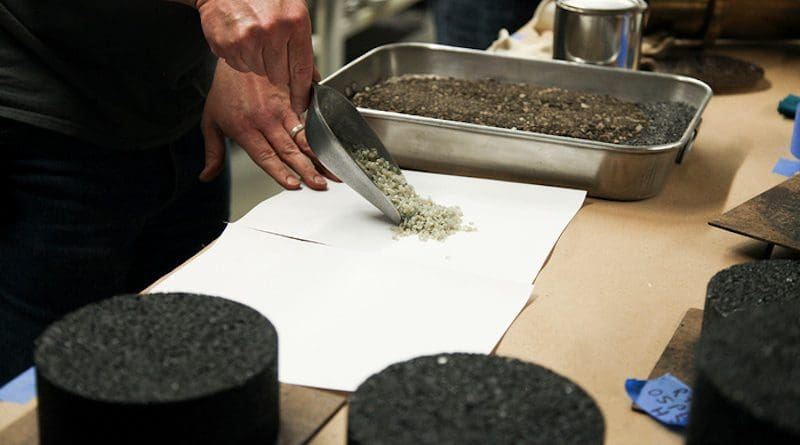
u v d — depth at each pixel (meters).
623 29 1.60
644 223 1.27
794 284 0.93
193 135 1.55
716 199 1.34
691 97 1.48
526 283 1.11
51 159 1.39
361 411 0.73
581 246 1.21
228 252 1.15
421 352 0.97
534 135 1.30
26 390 0.90
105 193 1.44
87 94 1.36
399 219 1.25
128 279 1.62
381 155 1.35
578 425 0.72
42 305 1.47
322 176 1.38
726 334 0.78
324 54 3.02
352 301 1.06
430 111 1.44
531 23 2.02
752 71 1.79
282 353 0.96
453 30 2.42
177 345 0.78
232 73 1.42
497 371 0.78
